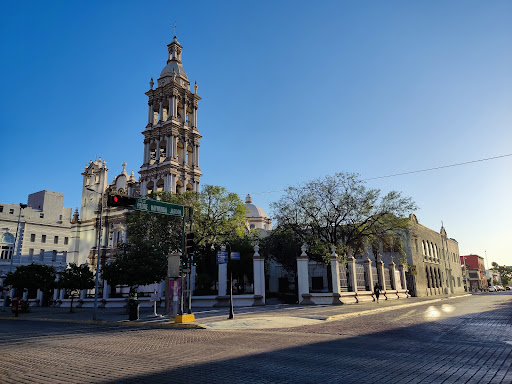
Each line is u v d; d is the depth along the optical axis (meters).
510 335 12.36
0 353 10.93
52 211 68.81
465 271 91.94
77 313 32.09
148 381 7.23
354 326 15.99
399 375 7.41
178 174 49.94
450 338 11.99
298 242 37.88
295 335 13.66
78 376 7.80
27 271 36.97
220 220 37.41
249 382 7.07
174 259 22.14
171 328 18.25
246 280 46.84
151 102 53.66
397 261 48.72
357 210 35.31
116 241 51.94
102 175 57.19
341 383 6.91
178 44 57.44
